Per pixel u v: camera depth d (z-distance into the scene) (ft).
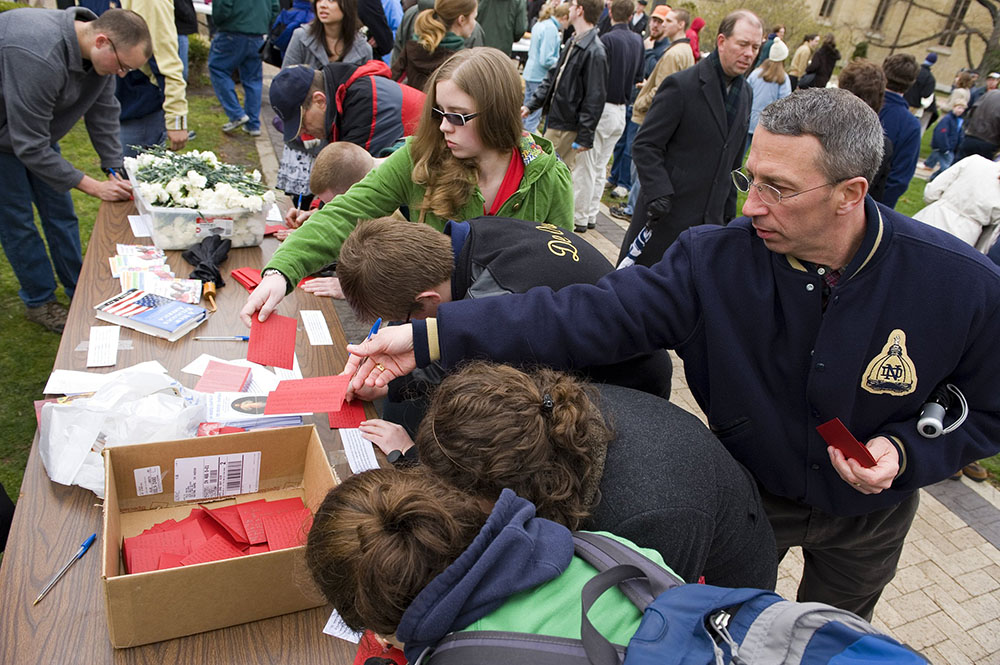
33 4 24.50
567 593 2.87
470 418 3.34
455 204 6.73
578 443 3.45
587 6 15.28
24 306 11.66
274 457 4.97
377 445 5.68
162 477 4.69
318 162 8.16
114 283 7.48
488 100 6.24
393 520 2.82
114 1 13.24
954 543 9.55
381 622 2.84
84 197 15.40
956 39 70.79
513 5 21.30
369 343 4.67
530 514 2.97
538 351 4.59
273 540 4.46
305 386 5.25
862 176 3.87
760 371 4.70
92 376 5.89
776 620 2.60
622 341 4.70
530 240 5.28
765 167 3.97
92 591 4.15
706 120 11.23
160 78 13.70
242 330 7.06
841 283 4.25
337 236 7.00
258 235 8.88
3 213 10.03
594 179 17.56
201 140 19.10
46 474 4.91
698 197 11.76
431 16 12.29
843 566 5.87
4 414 9.36
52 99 9.01
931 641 7.95
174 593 3.76
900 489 4.67
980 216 9.31
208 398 5.80
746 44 10.68
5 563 4.23
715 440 4.13
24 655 3.72
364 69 9.93
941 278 4.18
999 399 4.53
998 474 11.27
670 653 2.53
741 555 4.16
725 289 4.58
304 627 4.15
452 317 4.54
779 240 4.19
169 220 8.25
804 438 4.75
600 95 15.70
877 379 4.41
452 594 2.65
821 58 24.84
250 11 18.54
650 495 3.57
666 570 3.06
